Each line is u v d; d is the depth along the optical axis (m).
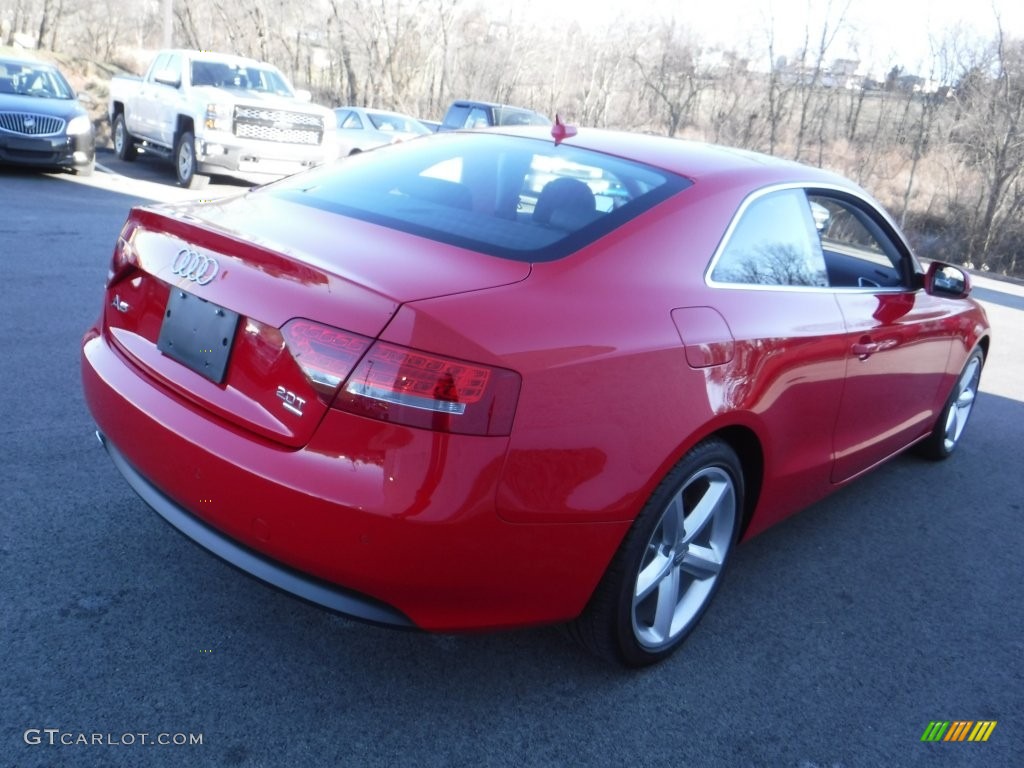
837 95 35.81
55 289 6.43
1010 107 31.20
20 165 12.45
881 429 4.10
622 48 39.41
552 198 2.92
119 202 10.88
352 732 2.49
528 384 2.24
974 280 19.28
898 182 34.06
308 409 2.22
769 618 3.39
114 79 16.23
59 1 41.50
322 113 13.25
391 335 2.15
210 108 12.40
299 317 2.26
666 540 2.82
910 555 4.11
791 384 3.12
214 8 39.34
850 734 2.77
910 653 3.28
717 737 2.67
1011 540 4.43
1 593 2.85
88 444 3.98
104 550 3.19
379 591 2.23
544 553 2.36
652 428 2.52
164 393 2.56
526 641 3.01
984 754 2.76
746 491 3.21
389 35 37.91
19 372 4.72
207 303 2.50
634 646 2.79
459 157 3.31
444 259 2.52
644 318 2.58
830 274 3.85
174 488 2.47
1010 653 3.37
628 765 2.50
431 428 2.13
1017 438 6.20
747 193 3.18
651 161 3.21
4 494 3.45
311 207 2.93
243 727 2.45
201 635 2.81
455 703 2.66
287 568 2.33
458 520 2.17
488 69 39.88
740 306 2.94
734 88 37.22
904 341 3.96
